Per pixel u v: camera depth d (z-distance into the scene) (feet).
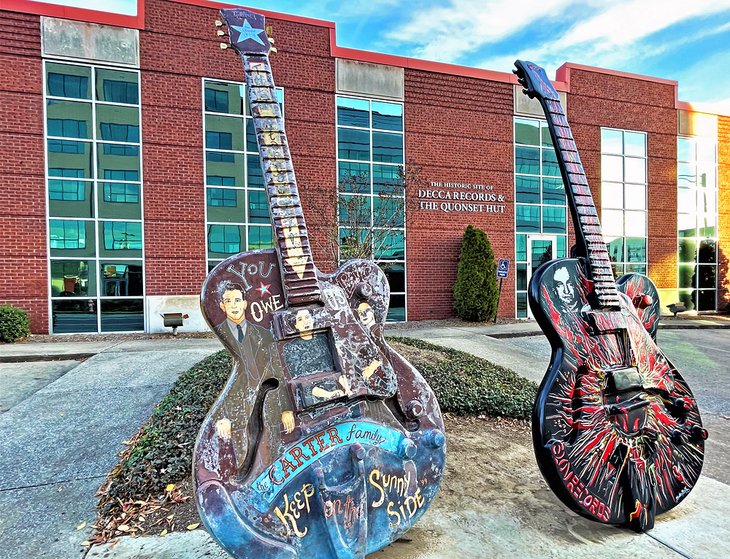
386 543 6.55
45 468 11.33
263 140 6.85
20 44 31.91
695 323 43.73
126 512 8.88
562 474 7.35
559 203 46.06
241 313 5.94
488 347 28.78
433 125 41.57
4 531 8.48
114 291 33.96
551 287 7.73
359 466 6.12
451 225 42.14
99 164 33.55
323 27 38.37
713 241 52.60
